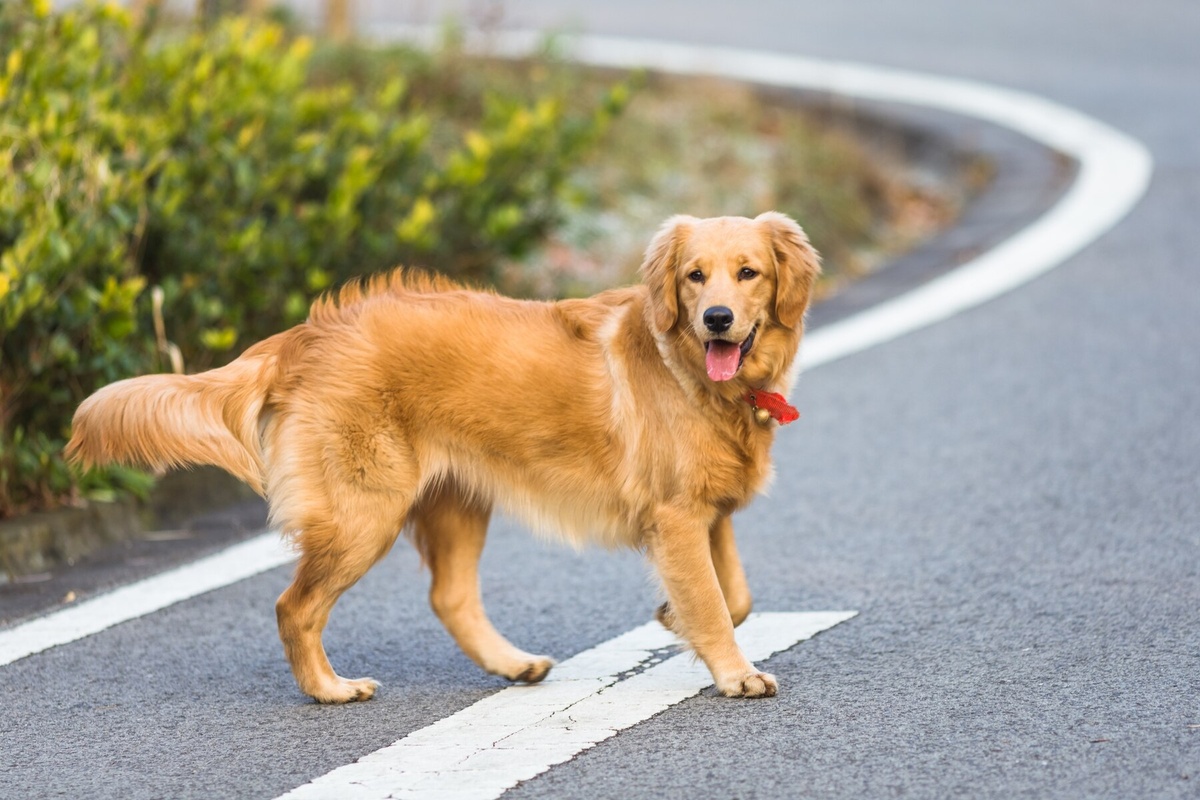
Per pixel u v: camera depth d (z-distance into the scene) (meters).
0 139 8.05
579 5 28.75
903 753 4.91
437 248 10.59
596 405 5.83
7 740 5.34
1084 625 6.09
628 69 18.03
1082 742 4.91
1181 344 10.62
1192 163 16.34
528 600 6.88
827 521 7.77
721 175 15.27
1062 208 14.98
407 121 11.89
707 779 4.78
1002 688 5.45
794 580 6.95
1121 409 9.34
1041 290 12.33
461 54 15.23
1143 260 12.92
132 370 8.12
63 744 5.30
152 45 11.88
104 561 7.47
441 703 5.66
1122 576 6.66
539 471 5.91
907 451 8.86
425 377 5.82
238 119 9.84
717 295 5.57
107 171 8.16
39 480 7.71
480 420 5.86
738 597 5.96
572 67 17.19
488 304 6.03
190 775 4.98
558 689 5.77
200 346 8.94
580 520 5.95
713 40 24.75
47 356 7.85
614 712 5.46
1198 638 5.84
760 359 5.82
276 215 9.84
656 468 5.72
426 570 7.43
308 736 5.32
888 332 11.55
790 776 4.77
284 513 5.75
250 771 5.00
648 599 6.85
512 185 11.27
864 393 10.09
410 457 5.81
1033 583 6.66
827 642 6.11
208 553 7.57
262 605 6.82
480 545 6.16
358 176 9.51
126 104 9.65
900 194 16.77
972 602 6.48
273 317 9.47
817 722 5.24
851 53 24.00
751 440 5.74
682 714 5.41
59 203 7.75
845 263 14.11
